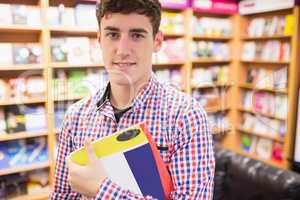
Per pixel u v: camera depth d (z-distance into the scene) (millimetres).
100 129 926
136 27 782
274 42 3996
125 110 885
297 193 1763
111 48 810
